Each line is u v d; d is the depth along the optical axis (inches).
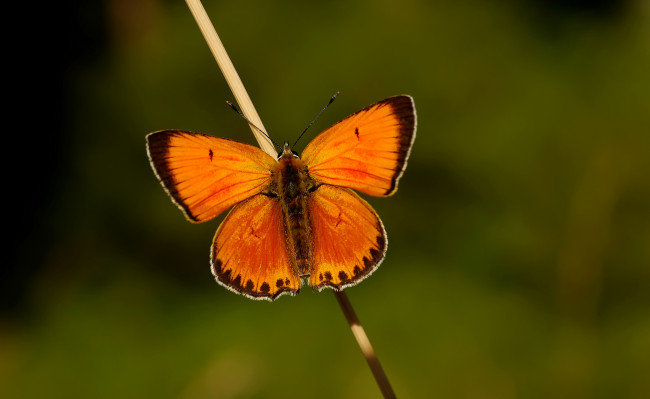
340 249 17.2
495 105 25.7
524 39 27.2
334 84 25.7
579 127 25.5
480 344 23.2
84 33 28.6
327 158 17.3
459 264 25.5
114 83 27.5
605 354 22.9
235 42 26.5
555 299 24.6
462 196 25.8
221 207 17.3
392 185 17.1
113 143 27.0
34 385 24.0
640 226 24.7
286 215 17.2
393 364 22.8
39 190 27.5
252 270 17.2
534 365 23.0
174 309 25.5
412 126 17.1
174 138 17.2
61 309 25.9
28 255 27.1
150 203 26.5
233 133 26.3
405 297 24.5
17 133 27.6
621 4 28.9
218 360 22.4
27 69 28.0
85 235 27.1
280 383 22.4
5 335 25.5
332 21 26.5
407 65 25.7
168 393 22.9
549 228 25.2
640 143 25.2
